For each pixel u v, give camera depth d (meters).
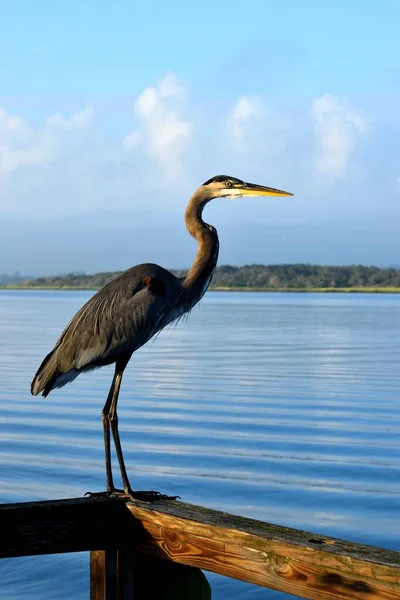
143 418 22.14
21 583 10.09
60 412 23.23
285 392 27.50
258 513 12.91
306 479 15.05
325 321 74.06
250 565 5.14
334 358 39.34
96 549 5.95
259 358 39.53
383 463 16.55
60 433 19.73
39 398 26.31
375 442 18.89
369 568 4.57
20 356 39.88
